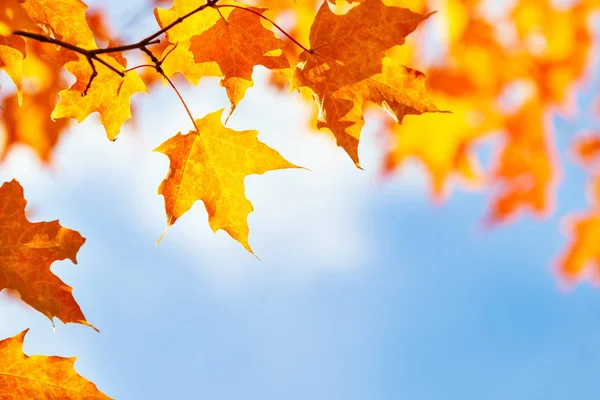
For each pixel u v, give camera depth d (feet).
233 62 3.69
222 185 3.72
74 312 3.54
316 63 3.64
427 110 3.61
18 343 3.55
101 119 3.77
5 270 3.52
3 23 3.63
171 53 3.71
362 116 3.63
